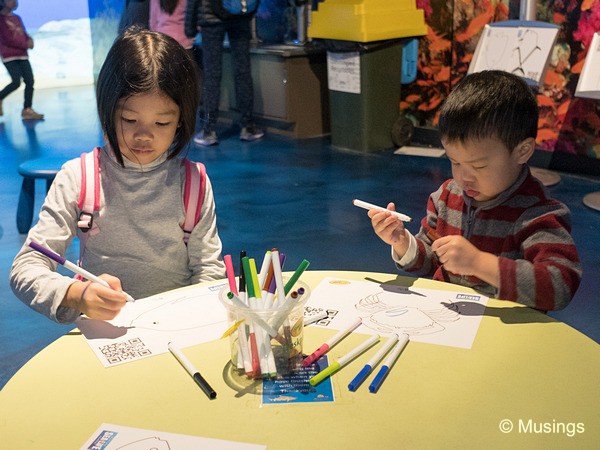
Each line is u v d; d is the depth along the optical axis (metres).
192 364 1.12
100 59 8.59
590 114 4.25
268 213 3.95
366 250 3.35
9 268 3.25
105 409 1.02
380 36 4.84
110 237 1.58
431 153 5.05
